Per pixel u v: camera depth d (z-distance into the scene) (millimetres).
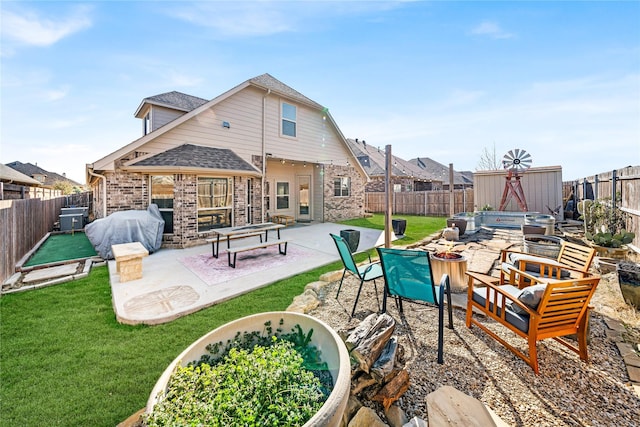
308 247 7574
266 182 12359
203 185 8070
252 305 3768
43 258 6410
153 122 9547
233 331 2037
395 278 3131
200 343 1875
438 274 4188
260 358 1604
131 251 4949
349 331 2271
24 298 4051
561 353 2576
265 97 10477
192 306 3668
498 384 2189
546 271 3680
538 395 2068
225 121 9367
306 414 1355
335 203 13641
